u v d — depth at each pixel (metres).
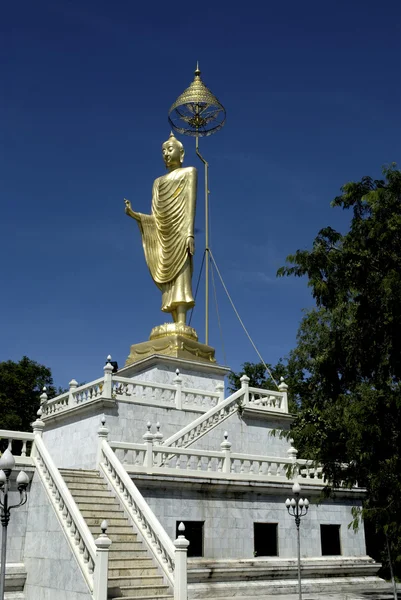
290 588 25.70
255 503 26.47
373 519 20.27
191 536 24.27
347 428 19.16
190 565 23.36
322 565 27.25
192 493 24.66
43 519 20.28
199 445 30.27
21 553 20.67
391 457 19.08
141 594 17.95
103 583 16.84
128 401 31.09
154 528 19.91
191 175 44.25
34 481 21.44
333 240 21.36
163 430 32.06
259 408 33.62
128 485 21.88
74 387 33.47
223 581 24.09
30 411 49.94
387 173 20.44
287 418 34.72
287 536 27.06
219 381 40.34
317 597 24.73
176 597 17.95
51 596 18.72
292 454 28.95
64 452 32.19
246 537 25.70
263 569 25.25
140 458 24.80
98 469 23.73
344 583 27.66
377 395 19.52
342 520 29.38
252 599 23.52
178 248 43.25
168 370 38.06
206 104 50.00
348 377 21.09
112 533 19.97
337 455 20.69
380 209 19.75
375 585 28.70
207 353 40.94
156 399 32.53
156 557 19.31
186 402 33.81
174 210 43.69
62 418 33.06
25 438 22.30
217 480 25.16
